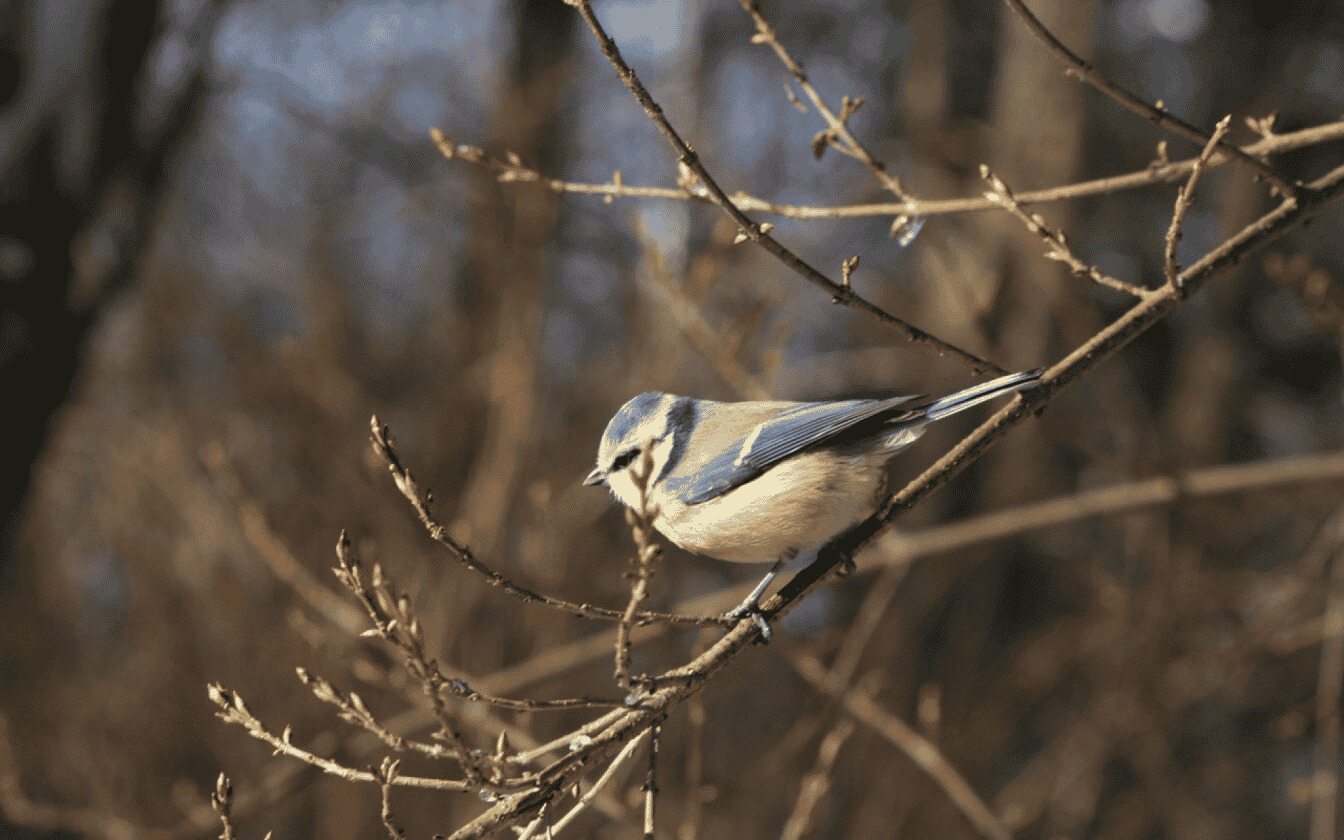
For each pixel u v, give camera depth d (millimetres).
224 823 3777
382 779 3707
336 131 15391
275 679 11211
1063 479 14695
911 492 5113
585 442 10930
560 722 10227
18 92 9797
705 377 10727
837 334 16141
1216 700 13125
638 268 10234
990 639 16109
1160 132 19078
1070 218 15789
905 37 22312
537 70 13938
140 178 10398
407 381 13367
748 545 5277
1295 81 19562
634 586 3432
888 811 11648
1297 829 13805
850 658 8109
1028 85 16578
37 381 9906
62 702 12320
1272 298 19109
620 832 8180
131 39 9938
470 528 9742
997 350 7457
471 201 12047
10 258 9641
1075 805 13016
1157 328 19719
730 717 11945
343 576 3412
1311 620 10609
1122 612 11266
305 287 14102
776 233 11211
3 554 10352
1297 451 18969
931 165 16859
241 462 11531
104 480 13297
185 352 14375
